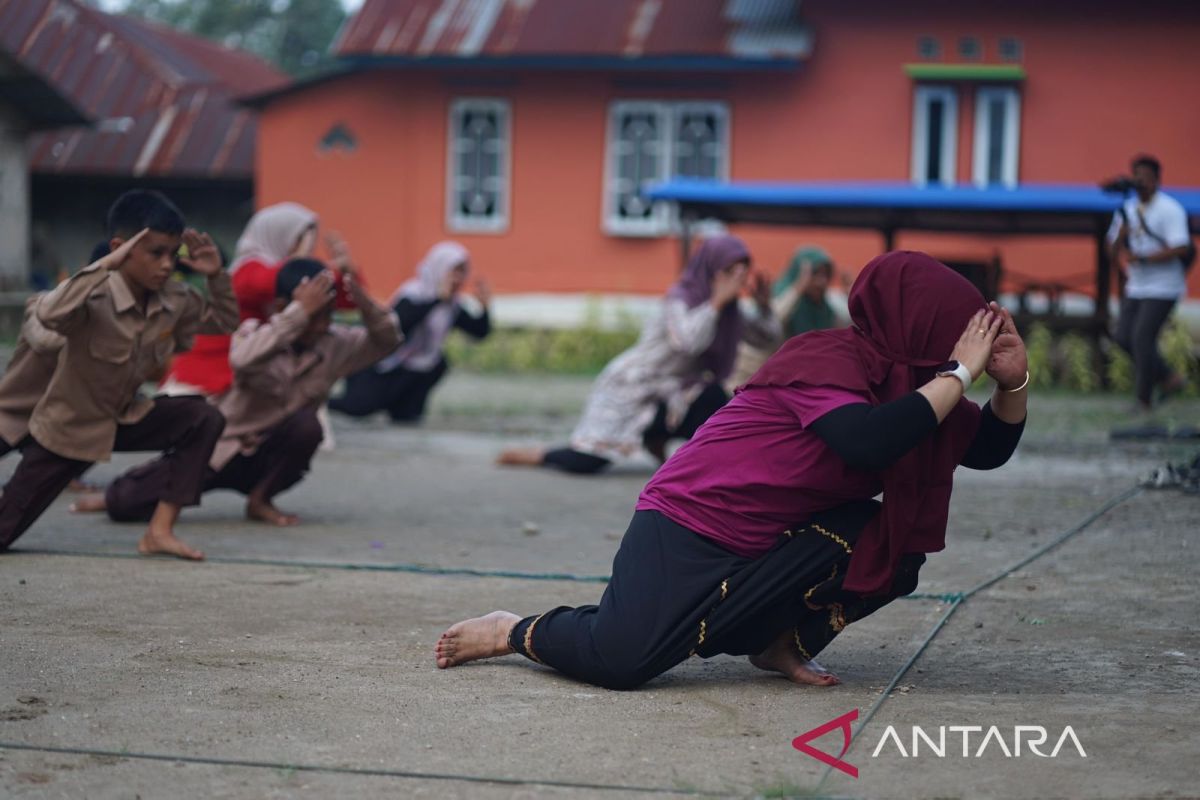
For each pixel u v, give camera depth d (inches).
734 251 431.2
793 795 152.5
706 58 1002.7
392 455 501.7
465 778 157.6
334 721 178.4
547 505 388.8
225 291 287.6
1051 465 479.5
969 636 233.0
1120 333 617.3
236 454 331.6
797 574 187.3
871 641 229.9
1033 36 994.1
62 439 276.8
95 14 1318.9
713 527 189.6
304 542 316.2
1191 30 975.6
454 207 1079.6
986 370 185.9
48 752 164.7
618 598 192.2
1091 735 175.5
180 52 1381.6
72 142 1168.2
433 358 610.5
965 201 788.0
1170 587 273.7
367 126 1085.8
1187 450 520.4
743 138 1034.1
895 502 181.5
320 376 335.3
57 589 253.8
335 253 328.2
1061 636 233.1
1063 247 978.1
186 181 1179.3
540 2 1064.8
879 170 1015.0
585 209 1061.1
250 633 225.6
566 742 171.3
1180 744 171.9
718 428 193.3
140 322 272.4
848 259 1023.6
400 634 228.1
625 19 1040.8
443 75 1071.0
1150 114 985.5
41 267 1138.0
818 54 1018.1
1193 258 599.2
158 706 183.5
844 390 182.1
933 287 182.7
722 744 171.3
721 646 196.7
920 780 158.9
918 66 998.4
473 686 196.5
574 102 1058.1
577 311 1058.7
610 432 450.0
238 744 168.7
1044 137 1000.2
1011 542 327.9
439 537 330.0
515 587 269.9
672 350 448.5
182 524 336.5
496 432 595.5
